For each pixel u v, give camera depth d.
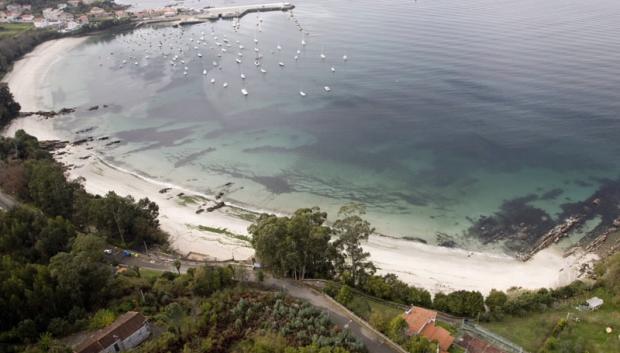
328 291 85.50
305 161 160.00
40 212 114.31
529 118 175.62
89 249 89.00
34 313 74.69
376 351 70.75
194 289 84.88
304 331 71.62
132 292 85.50
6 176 130.50
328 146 169.50
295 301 81.25
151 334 74.12
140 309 79.31
